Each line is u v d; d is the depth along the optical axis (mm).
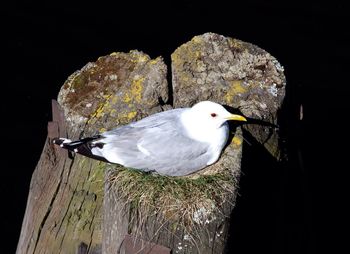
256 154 9016
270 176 9148
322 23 17172
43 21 17188
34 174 10133
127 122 9023
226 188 7805
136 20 17203
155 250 7508
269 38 16938
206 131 8430
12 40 16781
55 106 9648
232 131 8836
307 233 10266
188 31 17047
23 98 15750
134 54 9477
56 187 9117
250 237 9016
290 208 9734
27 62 16391
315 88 16047
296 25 17156
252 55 9547
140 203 7539
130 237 7527
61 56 16484
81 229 8711
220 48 9562
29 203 9961
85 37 16859
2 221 13648
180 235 7480
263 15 17297
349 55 16625
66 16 17281
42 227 9039
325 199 13992
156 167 8383
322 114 15609
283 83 9414
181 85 9328
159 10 17375
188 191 7691
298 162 10125
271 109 9203
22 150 14836
